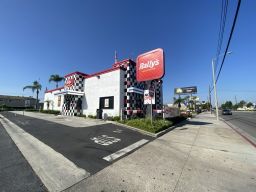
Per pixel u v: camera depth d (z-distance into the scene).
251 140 7.66
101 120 13.45
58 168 3.95
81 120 13.54
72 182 3.30
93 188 3.09
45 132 8.20
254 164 4.46
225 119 22.16
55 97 23.31
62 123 11.54
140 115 15.30
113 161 4.53
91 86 17.19
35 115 19.52
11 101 58.56
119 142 6.62
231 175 3.76
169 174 3.77
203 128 11.51
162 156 5.04
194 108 51.72
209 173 3.85
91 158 4.70
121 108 14.12
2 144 5.97
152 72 11.87
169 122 11.69
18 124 11.27
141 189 3.10
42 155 4.83
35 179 3.38
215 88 20.73
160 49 11.61
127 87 14.82
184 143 6.76
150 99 10.44
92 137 7.26
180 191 3.06
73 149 5.47
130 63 15.32
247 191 3.10
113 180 3.43
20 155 4.79
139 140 7.11
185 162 4.55
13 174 3.59
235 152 5.58
